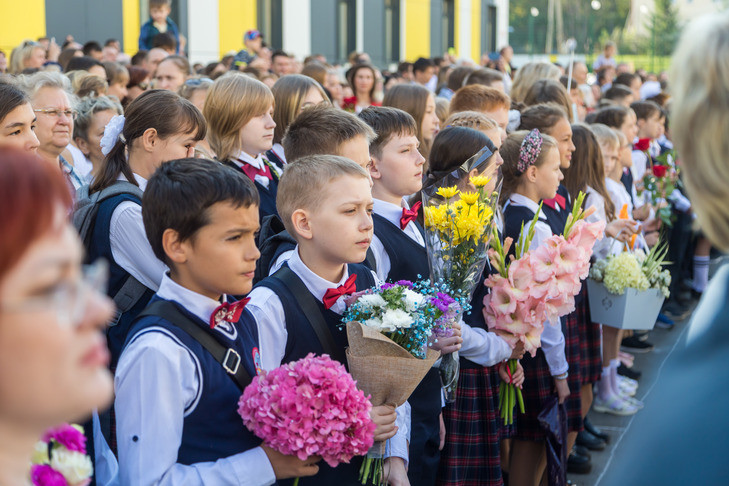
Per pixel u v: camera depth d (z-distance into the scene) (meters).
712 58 1.06
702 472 0.91
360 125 2.89
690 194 1.10
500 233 3.34
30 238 0.80
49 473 1.24
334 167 2.22
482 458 2.98
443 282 2.71
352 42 17.31
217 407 1.84
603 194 4.51
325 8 16.23
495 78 5.88
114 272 2.66
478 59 23.69
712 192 1.06
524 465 3.46
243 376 1.92
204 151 3.41
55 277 0.82
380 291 2.18
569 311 3.09
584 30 27.48
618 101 7.91
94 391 0.84
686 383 0.98
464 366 2.97
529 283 3.01
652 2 26.59
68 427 1.31
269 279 2.24
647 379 5.46
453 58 13.70
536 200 3.59
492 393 3.02
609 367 4.86
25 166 0.83
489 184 2.94
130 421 1.76
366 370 2.03
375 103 7.22
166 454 1.74
